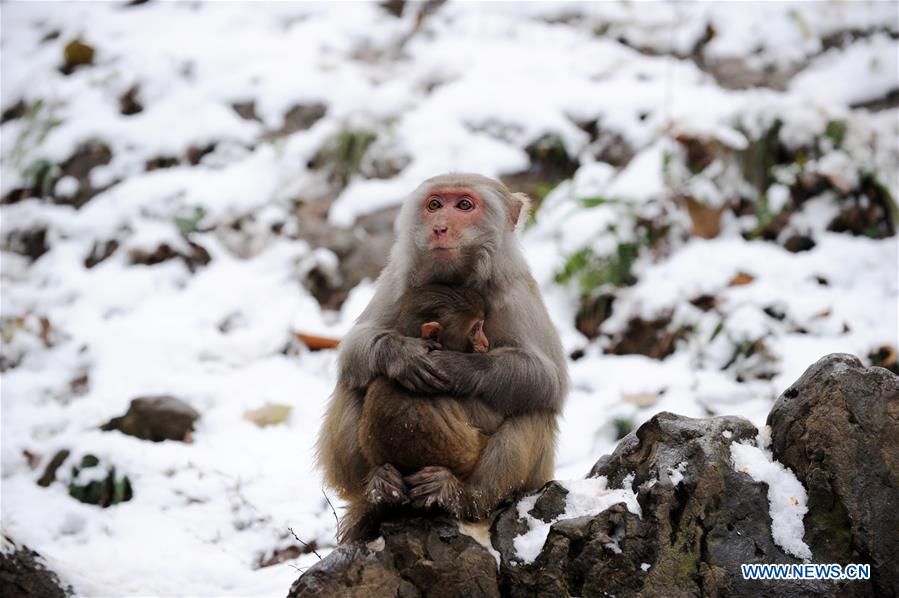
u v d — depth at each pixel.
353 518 7.72
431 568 6.95
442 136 14.68
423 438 7.04
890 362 10.90
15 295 13.41
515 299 7.89
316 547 9.05
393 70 16.33
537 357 7.58
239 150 15.04
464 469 7.21
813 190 13.20
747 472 7.10
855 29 15.84
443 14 17.38
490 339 7.81
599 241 12.64
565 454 10.30
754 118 13.67
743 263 12.41
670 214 13.02
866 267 12.31
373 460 7.25
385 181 14.29
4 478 10.20
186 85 16.19
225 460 10.09
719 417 7.43
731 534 6.99
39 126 16.02
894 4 16.00
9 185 15.45
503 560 7.11
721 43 16.00
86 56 17.14
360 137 14.56
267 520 9.35
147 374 11.57
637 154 14.17
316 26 17.27
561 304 12.42
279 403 11.08
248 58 16.58
